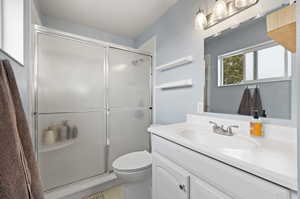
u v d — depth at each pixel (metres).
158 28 2.09
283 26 0.54
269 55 0.90
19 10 1.01
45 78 1.51
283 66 0.84
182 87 1.61
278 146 0.72
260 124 0.88
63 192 1.51
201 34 1.37
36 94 1.45
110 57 1.95
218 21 1.21
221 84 1.19
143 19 2.13
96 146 1.84
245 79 1.03
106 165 1.89
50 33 1.53
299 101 0.38
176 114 1.71
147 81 2.27
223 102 1.18
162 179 1.00
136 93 2.17
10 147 0.48
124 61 2.06
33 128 1.44
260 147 0.71
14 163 0.49
